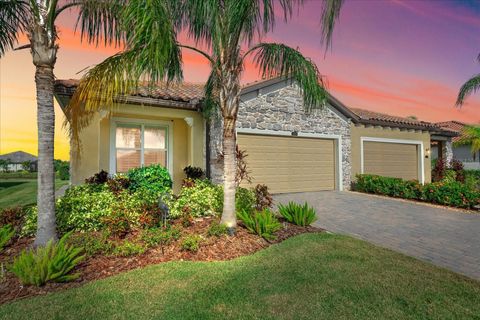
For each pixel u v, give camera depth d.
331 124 13.57
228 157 6.14
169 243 5.38
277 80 11.74
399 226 7.58
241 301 3.52
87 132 8.37
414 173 16.83
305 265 4.64
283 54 6.35
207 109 8.70
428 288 3.89
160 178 8.77
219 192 8.32
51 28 5.11
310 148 13.09
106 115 8.88
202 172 10.25
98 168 8.47
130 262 4.66
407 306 3.43
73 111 7.20
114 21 6.11
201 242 5.47
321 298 3.60
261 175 11.66
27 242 5.55
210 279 4.10
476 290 3.87
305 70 6.30
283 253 5.21
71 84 8.03
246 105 11.19
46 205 4.99
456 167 18.73
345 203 10.60
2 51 6.65
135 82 5.38
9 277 4.05
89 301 3.47
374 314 3.26
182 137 11.28
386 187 12.38
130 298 3.55
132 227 6.16
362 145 14.70
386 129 15.59
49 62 5.10
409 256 5.20
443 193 10.44
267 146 11.87
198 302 3.48
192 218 7.14
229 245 5.51
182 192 8.52
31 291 3.71
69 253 4.30
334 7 4.82
